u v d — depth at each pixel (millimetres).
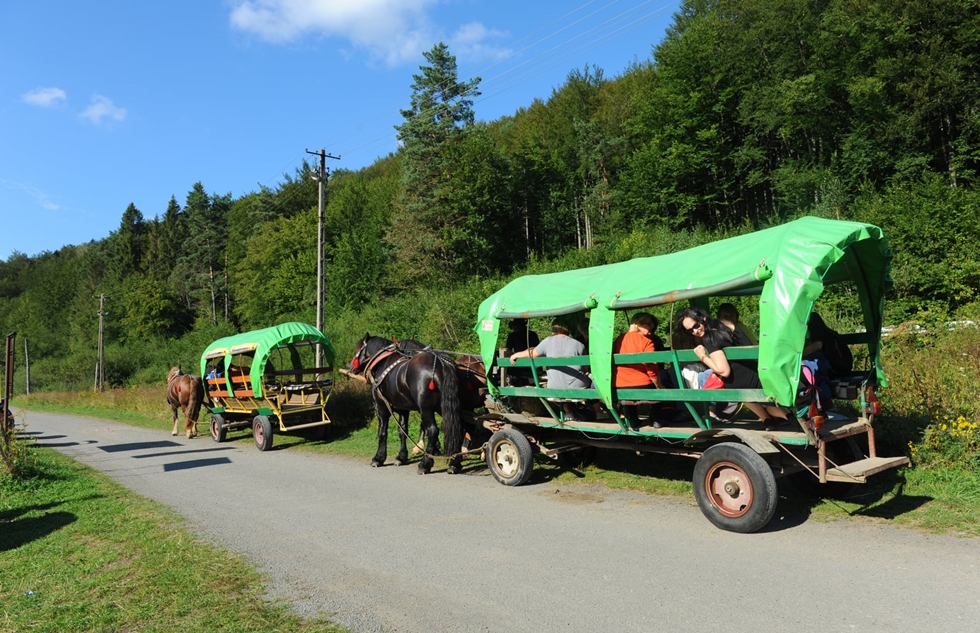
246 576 5633
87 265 107938
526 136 59875
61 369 70188
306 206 74812
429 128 48562
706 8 57344
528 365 8773
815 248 5738
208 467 12305
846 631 3992
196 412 17828
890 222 21578
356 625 4484
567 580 5152
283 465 12031
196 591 5305
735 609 4406
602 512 7172
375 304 40219
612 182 51375
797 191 34719
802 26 37156
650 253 31906
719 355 6301
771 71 38844
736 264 6234
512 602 4766
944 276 17234
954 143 30531
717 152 39750
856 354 10344
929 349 10742
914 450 7195
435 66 49906
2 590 5742
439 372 9875
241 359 15945
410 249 46781
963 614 4117
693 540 5973
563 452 9391
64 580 5883
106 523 7953
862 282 6914
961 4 30719
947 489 6508
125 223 109938
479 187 46969
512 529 6719
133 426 23156
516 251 52344
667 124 43125
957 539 5441
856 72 33594
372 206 62844
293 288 54688
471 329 23453
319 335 15117
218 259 80500
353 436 14664
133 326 76562
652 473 8766
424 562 5812
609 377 7352
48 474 11508
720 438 6781
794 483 7195
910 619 4094
